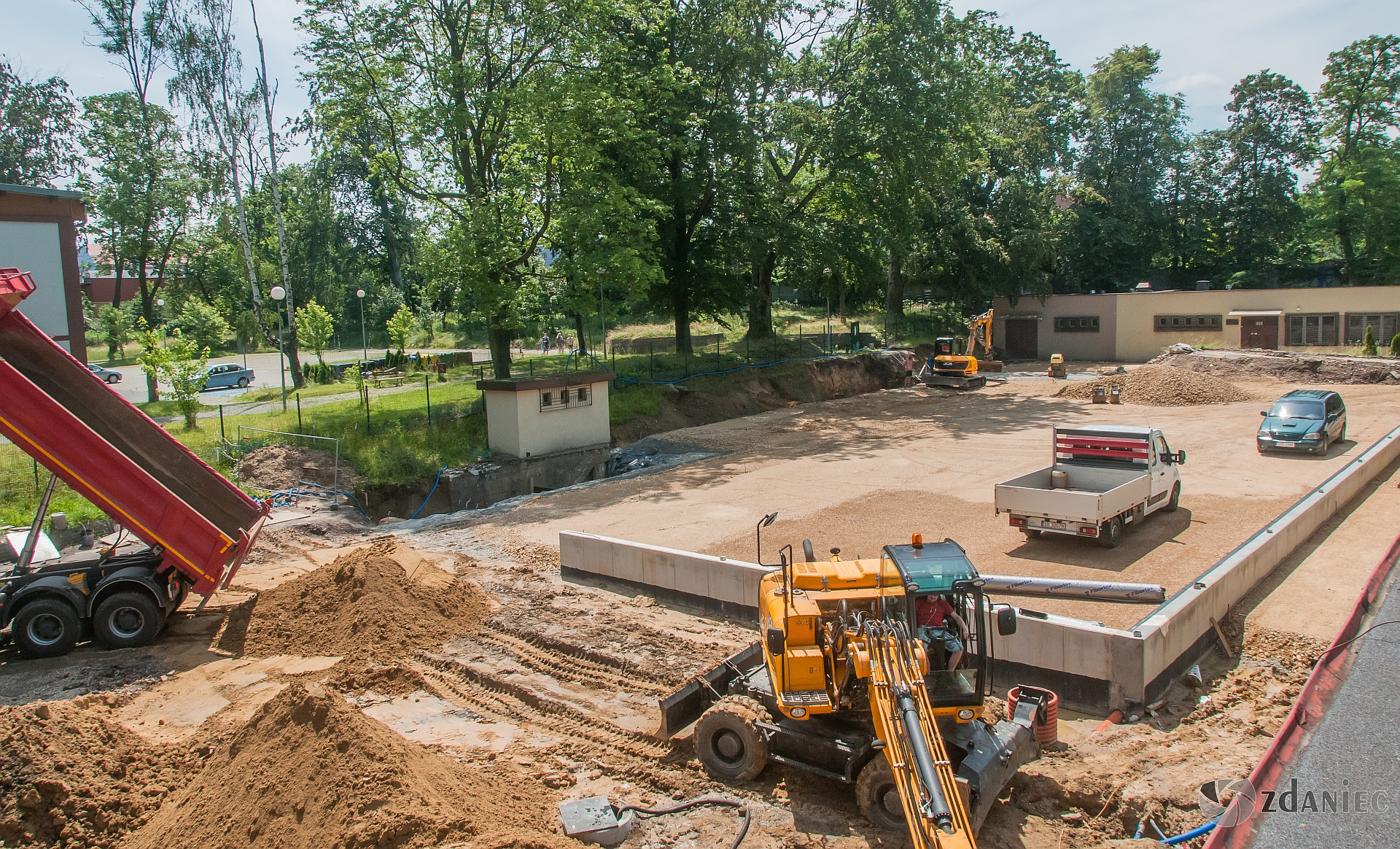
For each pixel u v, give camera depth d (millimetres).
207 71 35750
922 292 60906
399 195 30547
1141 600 10445
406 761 7867
